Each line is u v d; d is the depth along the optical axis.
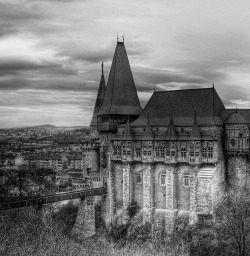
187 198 114.25
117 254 49.41
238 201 101.69
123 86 140.75
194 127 112.69
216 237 97.06
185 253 78.19
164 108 126.19
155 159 119.12
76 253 45.38
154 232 109.12
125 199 123.56
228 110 117.12
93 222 116.19
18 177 157.38
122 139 124.50
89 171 151.38
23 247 42.75
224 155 114.94
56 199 103.56
